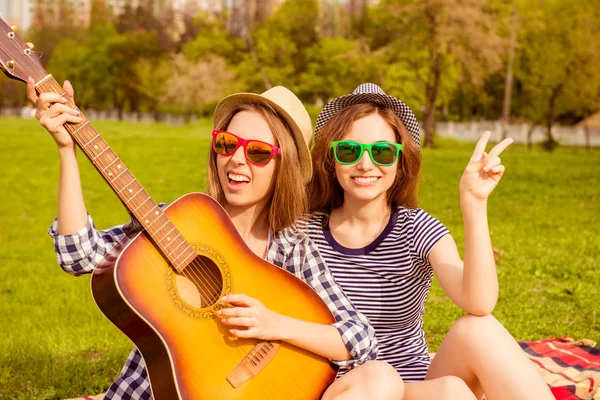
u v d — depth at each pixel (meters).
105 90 73.88
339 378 2.57
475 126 48.66
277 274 2.73
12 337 5.84
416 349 3.09
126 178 2.57
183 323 2.48
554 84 41.34
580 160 23.52
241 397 2.47
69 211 2.55
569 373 3.96
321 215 3.15
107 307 2.49
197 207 2.71
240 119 2.91
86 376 4.52
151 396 2.63
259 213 2.99
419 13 37.78
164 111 75.31
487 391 2.63
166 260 2.56
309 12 59.84
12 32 2.51
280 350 2.58
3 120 44.19
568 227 10.77
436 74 40.03
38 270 9.24
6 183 18.84
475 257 2.64
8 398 4.21
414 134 3.14
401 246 3.00
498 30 41.66
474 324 2.67
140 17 80.62
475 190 2.65
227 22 66.38
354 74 44.31
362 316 2.79
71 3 90.56
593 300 6.34
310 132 3.14
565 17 42.25
